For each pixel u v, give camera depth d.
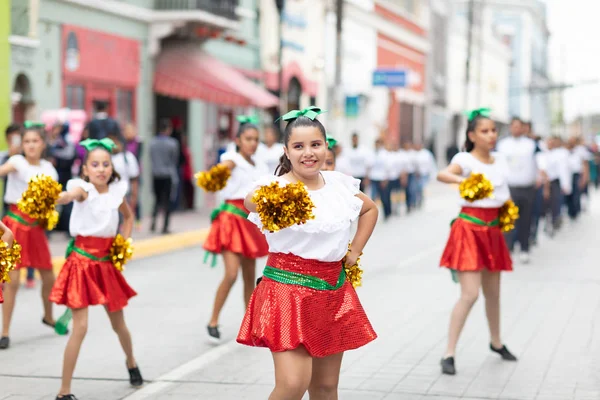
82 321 7.57
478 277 8.45
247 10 29.52
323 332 5.51
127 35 23.31
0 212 17.48
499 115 80.62
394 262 16.06
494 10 90.44
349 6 41.03
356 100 41.72
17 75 19.08
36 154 10.20
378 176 25.61
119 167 16.28
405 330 10.21
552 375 8.26
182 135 25.42
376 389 7.79
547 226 20.59
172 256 17.38
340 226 5.50
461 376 8.23
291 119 5.65
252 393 7.76
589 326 10.41
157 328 10.51
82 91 21.52
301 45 34.88
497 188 8.47
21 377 8.37
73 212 7.73
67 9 20.69
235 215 9.70
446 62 62.53
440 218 26.36
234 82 25.16
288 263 5.52
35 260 9.98
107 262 7.82
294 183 5.52
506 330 10.20
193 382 8.14
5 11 18.33
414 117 53.88
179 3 24.33
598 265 15.59
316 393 5.75
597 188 44.12
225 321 10.89
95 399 7.63
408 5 52.50
